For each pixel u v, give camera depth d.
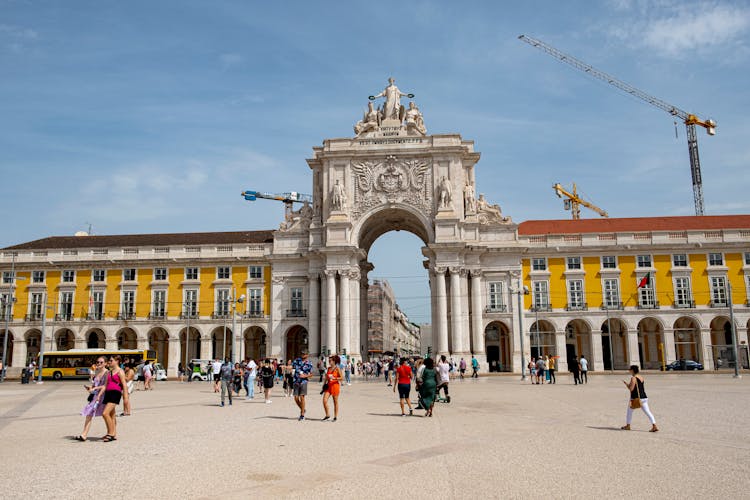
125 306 30.89
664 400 12.37
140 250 31.39
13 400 14.54
